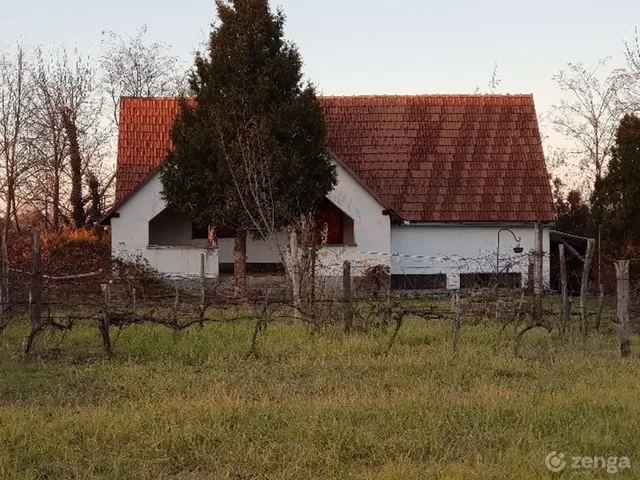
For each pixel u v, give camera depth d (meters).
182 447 8.64
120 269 26.81
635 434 8.96
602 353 14.71
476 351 14.70
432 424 9.32
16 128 40.44
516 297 21.94
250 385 11.89
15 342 15.96
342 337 16.22
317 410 9.91
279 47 27.97
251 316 17.12
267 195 25.70
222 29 27.61
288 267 22.20
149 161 31.86
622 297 14.53
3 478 7.65
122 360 14.09
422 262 31.50
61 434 9.01
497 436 8.98
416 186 32.53
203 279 23.06
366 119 34.56
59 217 45.00
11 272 20.91
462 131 34.22
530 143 33.91
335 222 32.16
